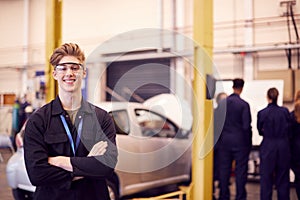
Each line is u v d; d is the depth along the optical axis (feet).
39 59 33.40
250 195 16.38
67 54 4.54
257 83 21.22
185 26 26.37
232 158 13.88
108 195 4.88
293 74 21.43
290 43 22.21
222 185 13.96
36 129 4.50
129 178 11.91
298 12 22.47
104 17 29.55
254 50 22.77
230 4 24.40
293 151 13.46
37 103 23.77
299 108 13.32
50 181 4.35
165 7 27.12
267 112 12.96
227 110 13.55
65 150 4.51
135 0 28.25
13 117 27.81
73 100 4.58
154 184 11.95
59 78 4.55
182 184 12.38
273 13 23.06
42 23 33.32
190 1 26.22
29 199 12.50
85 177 4.46
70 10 30.89
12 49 34.60
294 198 15.92
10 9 34.73
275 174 13.23
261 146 13.21
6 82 34.83
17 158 12.42
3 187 16.78
